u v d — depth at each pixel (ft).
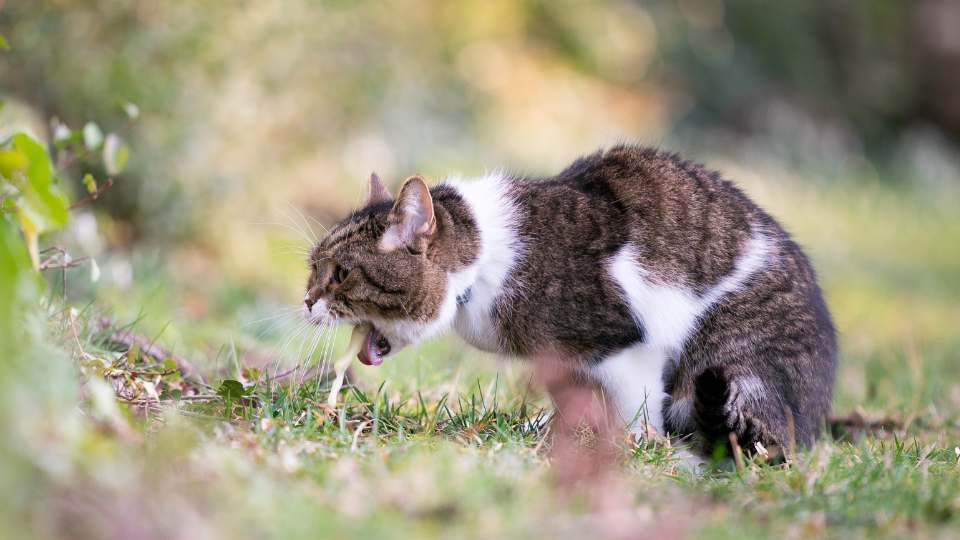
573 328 23.20
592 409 23.30
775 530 16.58
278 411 21.75
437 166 57.41
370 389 26.02
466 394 26.71
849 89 97.19
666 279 23.43
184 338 30.91
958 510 17.71
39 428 14.83
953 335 49.55
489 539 15.10
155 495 14.69
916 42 98.94
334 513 15.51
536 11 72.74
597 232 23.38
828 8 97.14
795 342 24.03
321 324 23.47
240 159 43.73
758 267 24.04
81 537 13.65
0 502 13.19
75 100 38.37
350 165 51.08
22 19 36.55
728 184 25.39
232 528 14.35
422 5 60.64
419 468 17.72
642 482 19.08
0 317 15.07
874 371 36.52
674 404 24.21
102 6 38.37
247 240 43.65
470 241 23.13
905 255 69.46
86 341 22.86
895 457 21.71
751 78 91.04
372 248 22.88
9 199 20.43
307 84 46.68
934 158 89.92
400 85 53.21
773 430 23.12
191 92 40.52
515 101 69.87
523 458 19.76
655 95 79.97
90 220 33.83
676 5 87.15
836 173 85.51
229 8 41.24
